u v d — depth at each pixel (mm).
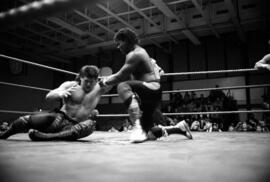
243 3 8406
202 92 10117
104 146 1607
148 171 767
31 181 630
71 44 11016
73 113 2244
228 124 7875
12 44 9992
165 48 11102
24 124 2197
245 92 9492
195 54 10680
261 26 9273
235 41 10023
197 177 678
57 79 13008
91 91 2316
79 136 2158
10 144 1774
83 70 2275
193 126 7465
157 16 9586
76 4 380
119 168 818
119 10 8938
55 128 2178
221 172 746
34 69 12016
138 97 2168
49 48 11086
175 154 1180
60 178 668
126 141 2129
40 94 12070
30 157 1083
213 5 8742
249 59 9734
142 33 9805
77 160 995
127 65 2156
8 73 10742
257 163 911
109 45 11047
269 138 2402
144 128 2229
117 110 11047
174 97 9312
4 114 10438
